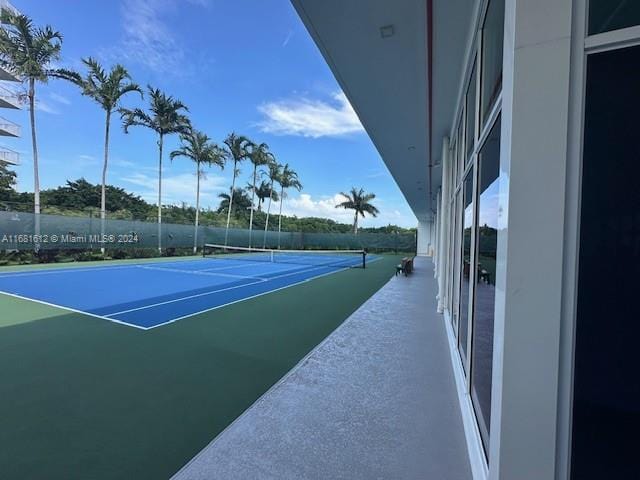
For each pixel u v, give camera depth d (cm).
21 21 1585
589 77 120
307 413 275
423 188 1491
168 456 221
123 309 668
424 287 1027
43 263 1581
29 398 301
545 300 123
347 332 513
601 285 120
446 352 424
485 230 264
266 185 3262
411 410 281
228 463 214
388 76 445
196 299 787
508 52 137
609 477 121
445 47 367
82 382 334
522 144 126
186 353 420
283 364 387
